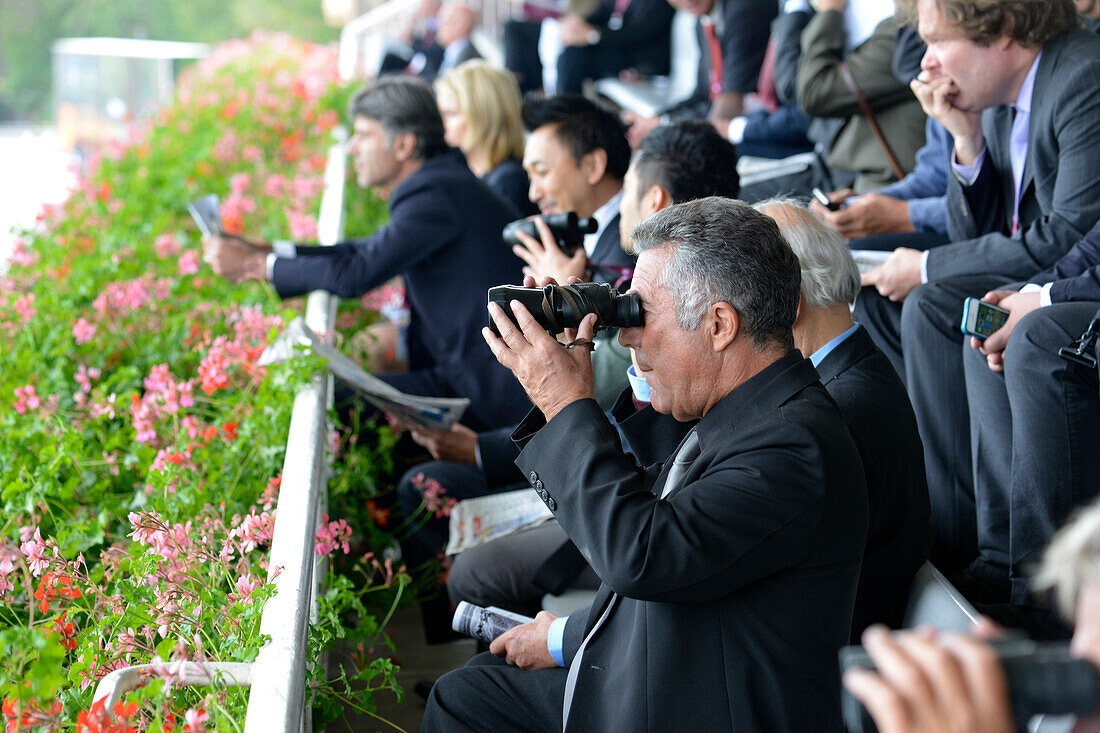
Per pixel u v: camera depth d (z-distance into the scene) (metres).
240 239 7.34
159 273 8.00
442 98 9.52
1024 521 4.42
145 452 4.94
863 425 3.87
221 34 48.44
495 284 7.07
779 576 3.13
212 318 6.95
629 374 4.30
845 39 8.05
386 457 6.50
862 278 5.69
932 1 5.37
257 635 3.18
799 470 3.10
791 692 3.12
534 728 3.84
